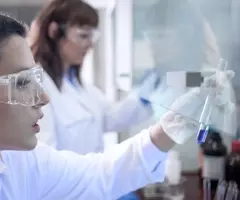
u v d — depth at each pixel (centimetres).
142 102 143
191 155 153
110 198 93
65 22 142
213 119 73
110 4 198
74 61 151
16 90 68
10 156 85
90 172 93
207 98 72
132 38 141
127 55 158
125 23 161
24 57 70
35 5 197
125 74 166
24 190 85
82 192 91
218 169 131
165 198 133
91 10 149
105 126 170
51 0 147
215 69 74
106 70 210
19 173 85
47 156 90
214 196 126
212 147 132
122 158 95
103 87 210
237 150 129
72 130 145
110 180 93
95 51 208
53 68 142
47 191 90
